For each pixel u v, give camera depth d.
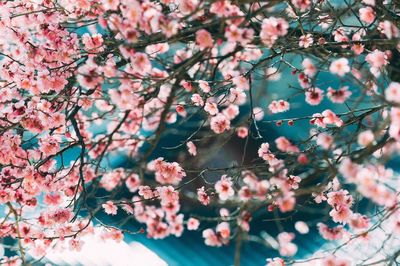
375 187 0.66
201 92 0.96
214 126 0.93
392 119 0.67
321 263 0.81
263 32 0.76
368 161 0.70
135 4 0.72
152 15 0.72
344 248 1.01
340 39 0.96
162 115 0.71
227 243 0.76
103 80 0.78
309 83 0.85
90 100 0.94
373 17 0.86
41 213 0.94
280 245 0.72
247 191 0.72
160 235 0.80
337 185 0.88
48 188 0.94
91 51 0.93
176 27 0.72
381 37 0.89
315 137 0.94
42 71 0.91
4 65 0.96
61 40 0.92
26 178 0.90
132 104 0.80
